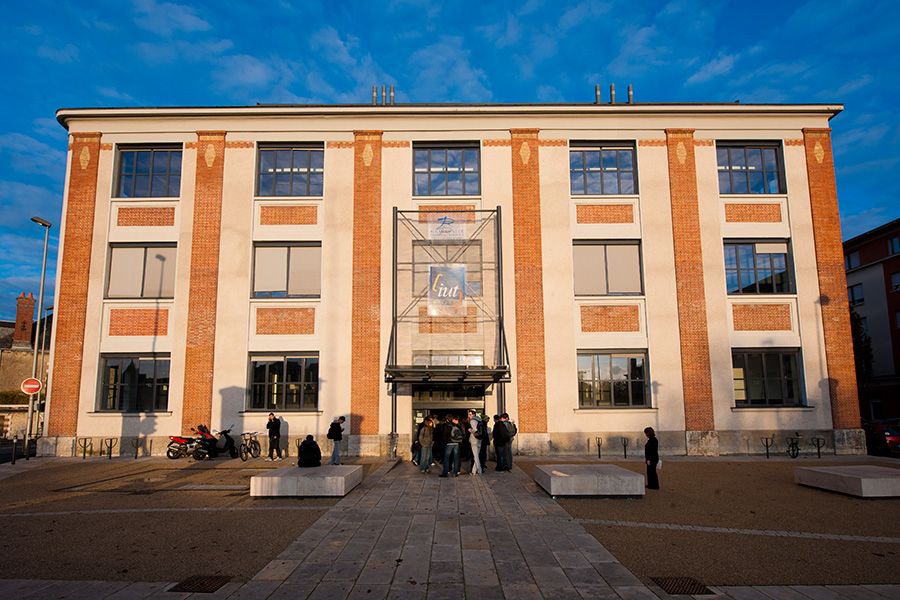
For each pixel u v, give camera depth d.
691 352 19.03
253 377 18.97
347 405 18.58
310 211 19.72
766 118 20.44
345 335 18.97
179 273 19.22
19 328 36.84
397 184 19.86
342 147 20.08
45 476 14.37
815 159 20.27
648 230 19.70
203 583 6.27
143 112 19.77
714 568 6.82
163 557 7.26
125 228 19.53
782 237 19.88
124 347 18.84
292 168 20.20
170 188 20.00
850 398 18.95
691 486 12.61
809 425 18.81
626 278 19.64
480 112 20.09
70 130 19.98
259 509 10.11
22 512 10.01
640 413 18.70
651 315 19.25
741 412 18.78
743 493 11.73
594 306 19.31
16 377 34.16
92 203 19.56
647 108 20.02
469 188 20.16
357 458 17.89
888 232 32.34
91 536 8.30
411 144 20.12
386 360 18.33
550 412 18.59
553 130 20.23
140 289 19.33
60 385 18.58
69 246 19.31
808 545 7.85
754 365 19.33
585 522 9.10
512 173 19.95
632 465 16.22
